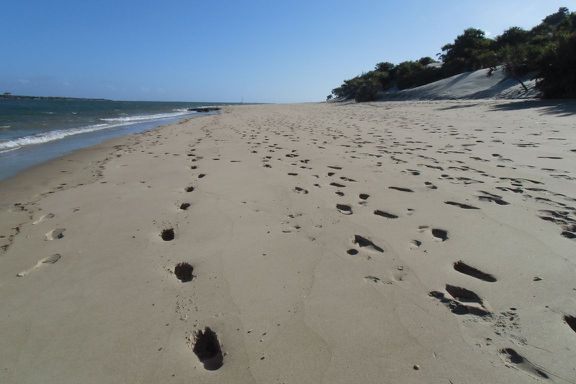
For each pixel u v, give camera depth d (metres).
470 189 5.11
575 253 3.22
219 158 8.28
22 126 20.23
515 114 15.40
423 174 6.00
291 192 5.28
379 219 4.19
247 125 18.27
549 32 45.91
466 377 2.00
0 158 9.41
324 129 14.23
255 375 2.07
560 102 19.17
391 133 11.74
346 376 2.03
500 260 3.19
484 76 36.19
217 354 2.30
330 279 3.00
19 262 3.48
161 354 2.26
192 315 2.62
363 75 73.88
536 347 2.19
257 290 2.88
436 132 11.36
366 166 6.76
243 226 4.12
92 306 2.75
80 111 47.00
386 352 2.19
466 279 2.94
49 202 5.35
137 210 4.82
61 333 2.46
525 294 2.70
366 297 2.74
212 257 3.43
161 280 3.09
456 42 55.19
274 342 2.31
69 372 2.13
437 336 2.31
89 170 7.72
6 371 2.14
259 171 6.68
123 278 3.13
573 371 2.01
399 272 3.07
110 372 2.12
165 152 9.67
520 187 5.12
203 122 22.41
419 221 4.08
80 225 4.36
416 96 41.97
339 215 4.35
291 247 3.58
